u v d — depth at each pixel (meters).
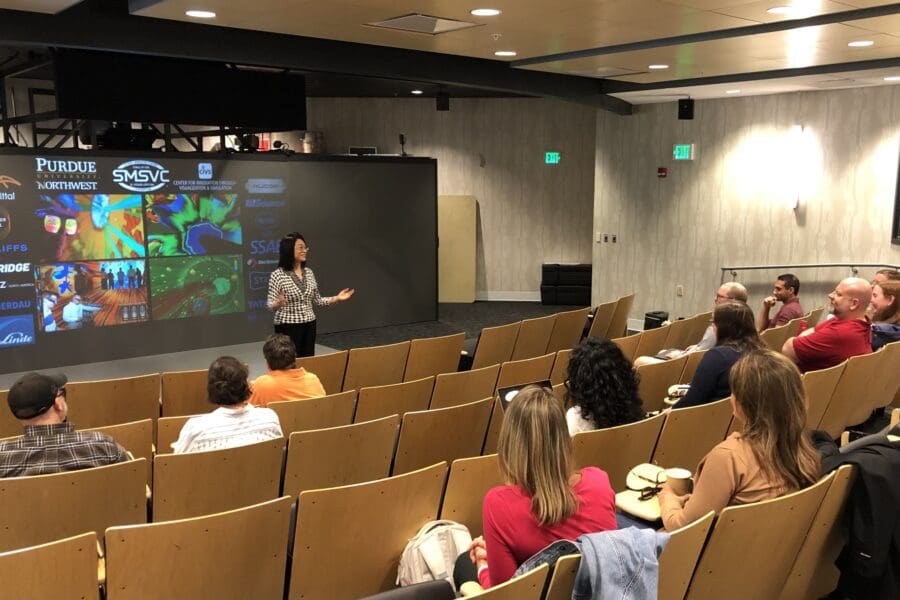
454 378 4.78
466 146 12.26
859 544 2.37
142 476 2.94
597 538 1.84
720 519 2.13
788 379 2.33
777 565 2.39
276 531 2.44
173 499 3.10
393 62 7.38
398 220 10.39
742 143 9.33
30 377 2.87
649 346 6.14
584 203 12.21
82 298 7.84
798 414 2.33
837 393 4.30
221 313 8.85
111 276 7.99
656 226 10.33
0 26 5.43
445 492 2.93
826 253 8.72
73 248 7.72
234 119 7.66
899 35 5.70
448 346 6.25
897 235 8.05
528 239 12.45
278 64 6.70
